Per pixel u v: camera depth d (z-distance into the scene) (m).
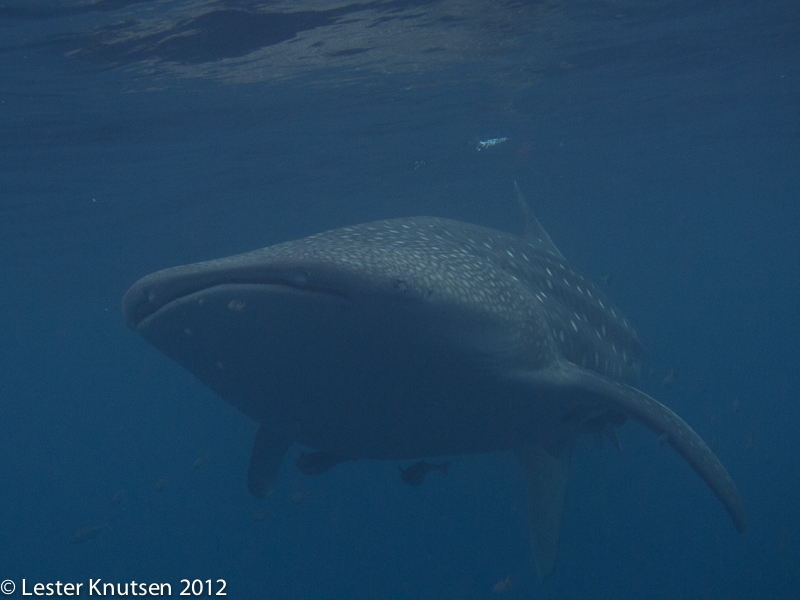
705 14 12.95
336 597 30.38
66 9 9.08
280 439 5.00
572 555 23.36
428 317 2.91
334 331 2.78
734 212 52.16
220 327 2.81
